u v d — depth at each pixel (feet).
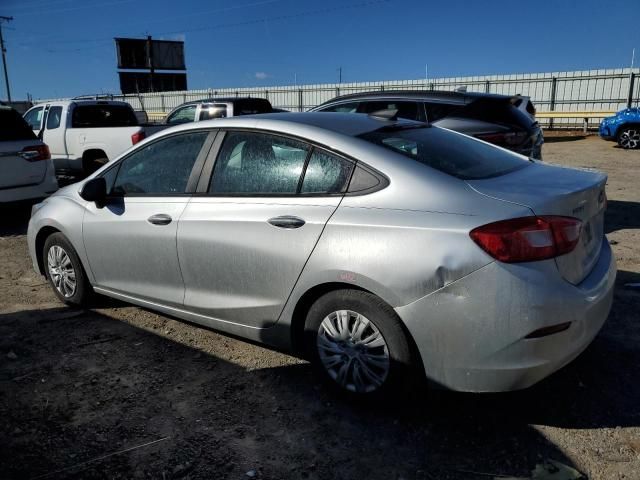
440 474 8.38
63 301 15.39
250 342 12.94
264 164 10.98
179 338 13.23
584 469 8.41
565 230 8.66
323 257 9.61
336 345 9.98
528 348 8.34
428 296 8.68
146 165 13.03
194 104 42.88
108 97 96.94
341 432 9.45
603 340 12.44
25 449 9.16
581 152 52.11
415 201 9.14
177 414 10.08
